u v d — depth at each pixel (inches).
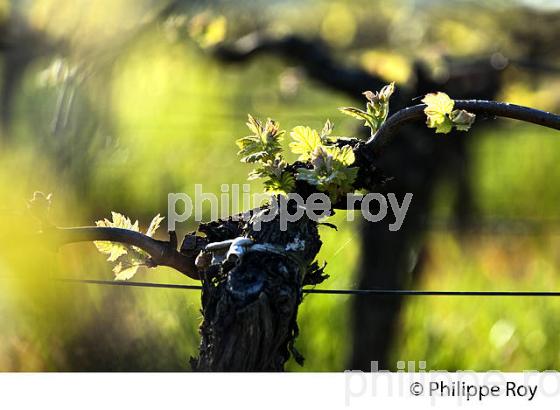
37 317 141.8
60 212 137.1
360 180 111.8
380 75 147.6
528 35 147.9
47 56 136.3
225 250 110.3
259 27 154.3
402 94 145.9
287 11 153.9
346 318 158.6
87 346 144.3
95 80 138.1
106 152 146.7
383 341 157.3
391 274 157.6
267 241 110.0
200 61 157.5
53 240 111.6
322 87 158.9
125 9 137.6
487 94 147.6
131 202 157.8
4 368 141.1
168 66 149.8
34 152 136.0
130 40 138.2
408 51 151.7
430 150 154.8
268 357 109.2
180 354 147.0
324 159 110.4
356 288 157.9
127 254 113.0
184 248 112.2
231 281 109.1
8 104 136.0
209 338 110.0
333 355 157.8
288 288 109.3
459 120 110.8
